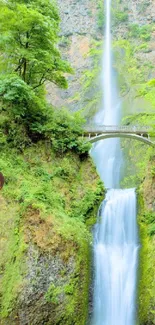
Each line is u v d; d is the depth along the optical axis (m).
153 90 18.73
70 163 19.84
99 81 40.47
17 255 13.83
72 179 19.44
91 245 16.28
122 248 17.47
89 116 37.19
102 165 32.56
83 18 47.91
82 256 15.23
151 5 45.94
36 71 20.72
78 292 14.48
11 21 18.33
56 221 15.26
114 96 38.75
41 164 18.61
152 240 16.33
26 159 18.23
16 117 18.62
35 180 17.38
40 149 19.09
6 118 18.22
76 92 40.88
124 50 42.75
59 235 14.74
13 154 17.78
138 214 18.45
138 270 15.88
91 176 20.33
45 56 19.53
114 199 19.61
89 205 18.50
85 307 14.53
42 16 18.72
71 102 39.84
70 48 45.66
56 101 40.25
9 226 14.52
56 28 21.77
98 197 19.33
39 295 13.32
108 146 33.59
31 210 15.01
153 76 38.59
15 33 18.97
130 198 19.36
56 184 18.27
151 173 19.36
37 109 19.92
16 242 14.16
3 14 18.31
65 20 47.72
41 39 19.62
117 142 33.75
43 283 13.57
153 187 18.69
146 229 17.31
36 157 18.66
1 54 19.94
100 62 42.53
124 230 18.25
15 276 13.35
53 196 16.97
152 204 18.17
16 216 14.84
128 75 39.69
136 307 14.81
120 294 15.59
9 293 12.95
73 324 13.88
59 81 21.70
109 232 18.44
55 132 19.98
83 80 41.59
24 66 20.11
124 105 35.78
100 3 48.03
